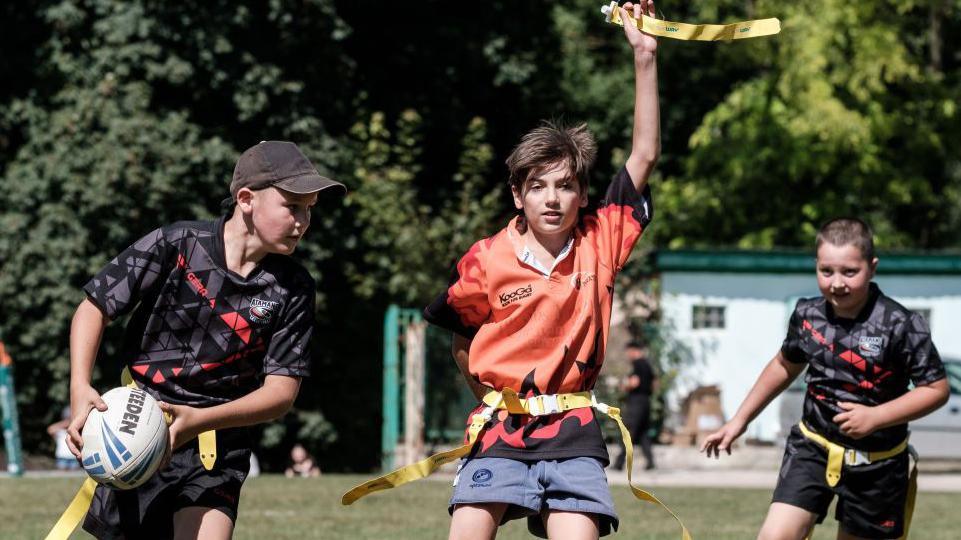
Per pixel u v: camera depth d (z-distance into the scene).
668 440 45.41
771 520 12.03
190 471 9.71
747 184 58.94
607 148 60.50
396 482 9.52
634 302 47.00
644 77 10.22
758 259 46.38
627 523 22.33
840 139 56.97
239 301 9.86
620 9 10.32
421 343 41.34
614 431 43.28
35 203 42.62
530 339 9.62
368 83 52.09
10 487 28.39
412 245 43.88
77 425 9.17
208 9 43.09
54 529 9.66
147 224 42.81
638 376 41.00
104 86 42.28
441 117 52.66
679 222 60.59
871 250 11.80
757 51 58.22
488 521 9.39
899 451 11.92
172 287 9.83
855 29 58.09
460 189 54.69
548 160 9.55
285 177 9.64
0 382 36.69
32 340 42.53
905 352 11.73
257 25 44.25
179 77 42.75
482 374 9.76
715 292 46.41
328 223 45.16
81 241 42.06
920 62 61.06
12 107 43.41
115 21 42.28
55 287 42.31
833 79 57.72
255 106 43.62
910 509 12.09
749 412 12.50
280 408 9.79
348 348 49.06
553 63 55.31
